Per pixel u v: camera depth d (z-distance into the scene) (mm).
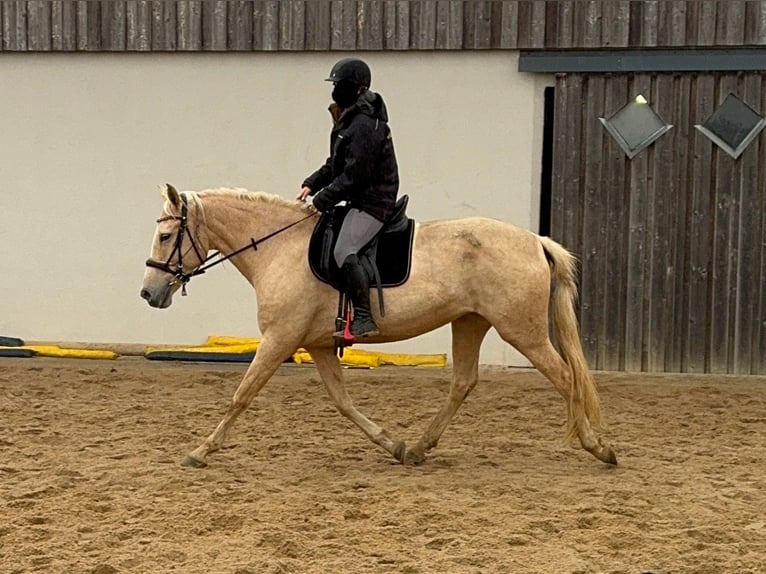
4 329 11281
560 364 6438
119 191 11117
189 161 11016
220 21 10766
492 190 10617
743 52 10008
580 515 5477
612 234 10375
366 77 6262
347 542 5051
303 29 10656
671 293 10312
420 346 10766
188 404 8695
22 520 5371
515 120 10523
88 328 11219
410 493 5934
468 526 5289
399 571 4648
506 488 6020
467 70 10547
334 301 6395
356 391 9258
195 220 6527
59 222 11211
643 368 10391
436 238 6418
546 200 10570
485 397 9047
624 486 6105
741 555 4883
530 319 6371
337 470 6551
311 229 6547
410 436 7637
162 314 11094
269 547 4965
